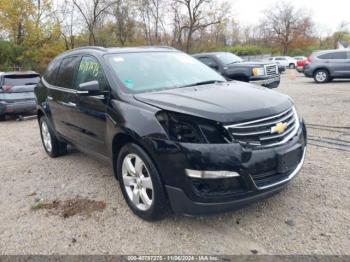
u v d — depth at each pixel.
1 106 10.77
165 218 3.75
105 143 4.27
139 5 40.59
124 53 4.69
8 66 26.23
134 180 3.81
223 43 58.09
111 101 4.02
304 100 11.12
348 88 14.02
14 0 26.11
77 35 35.03
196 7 40.19
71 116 5.04
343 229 3.37
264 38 63.03
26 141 7.94
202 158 3.10
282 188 3.45
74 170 5.51
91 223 3.78
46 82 6.08
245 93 3.79
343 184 4.31
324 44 68.12
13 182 5.18
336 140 6.18
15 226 3.82
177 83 4.37
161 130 3.32
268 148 3.28
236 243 3.27
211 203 3.16
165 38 44.00
